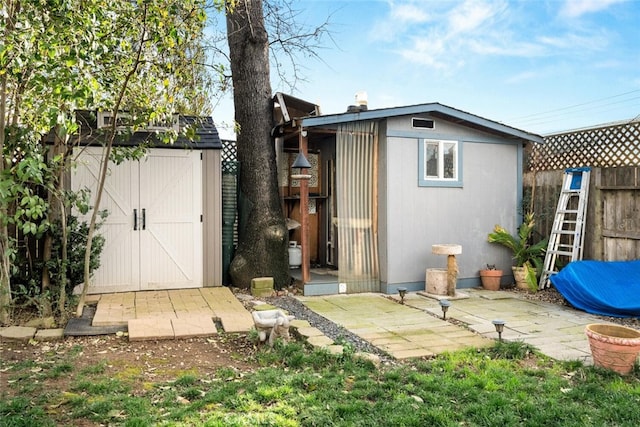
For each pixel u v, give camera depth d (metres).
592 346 4.36
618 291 6.56
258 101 8.16
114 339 5.11
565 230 8.42
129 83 5.61
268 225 8.00
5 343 4.84
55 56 4.37
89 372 4.07
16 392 3.58
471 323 6.02
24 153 5.65
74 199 5.81
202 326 5.40
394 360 4.57
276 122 8.95
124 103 5.97
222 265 8.11
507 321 6.14
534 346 5.03
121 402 3.41
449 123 8.38
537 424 3.16
